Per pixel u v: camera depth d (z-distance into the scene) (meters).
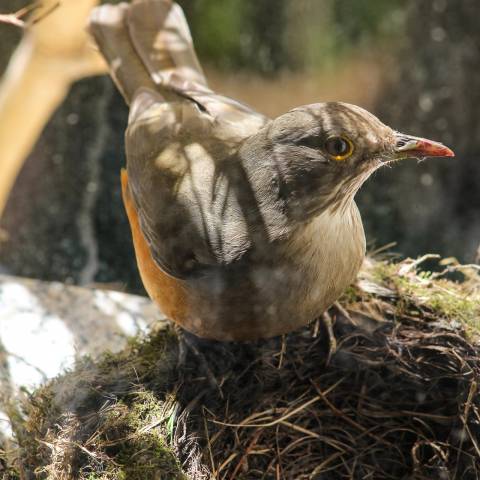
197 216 9.09
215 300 9.17
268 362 9.77
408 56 18.42
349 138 8.45
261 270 8.95
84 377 9.73
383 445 9.88
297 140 8.59
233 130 9.70
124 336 10.84
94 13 11.20
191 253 9.09
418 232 17.23
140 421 9.23
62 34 9.91
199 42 18.09
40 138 15.12
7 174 10.75
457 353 9.62
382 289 10.18
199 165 9.31
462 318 9.88
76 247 15.35
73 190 15.41
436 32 18.36
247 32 18.14
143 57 10.95
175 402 9.38
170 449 9.08
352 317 9.99
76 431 9.19
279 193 8.75
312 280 9.05
